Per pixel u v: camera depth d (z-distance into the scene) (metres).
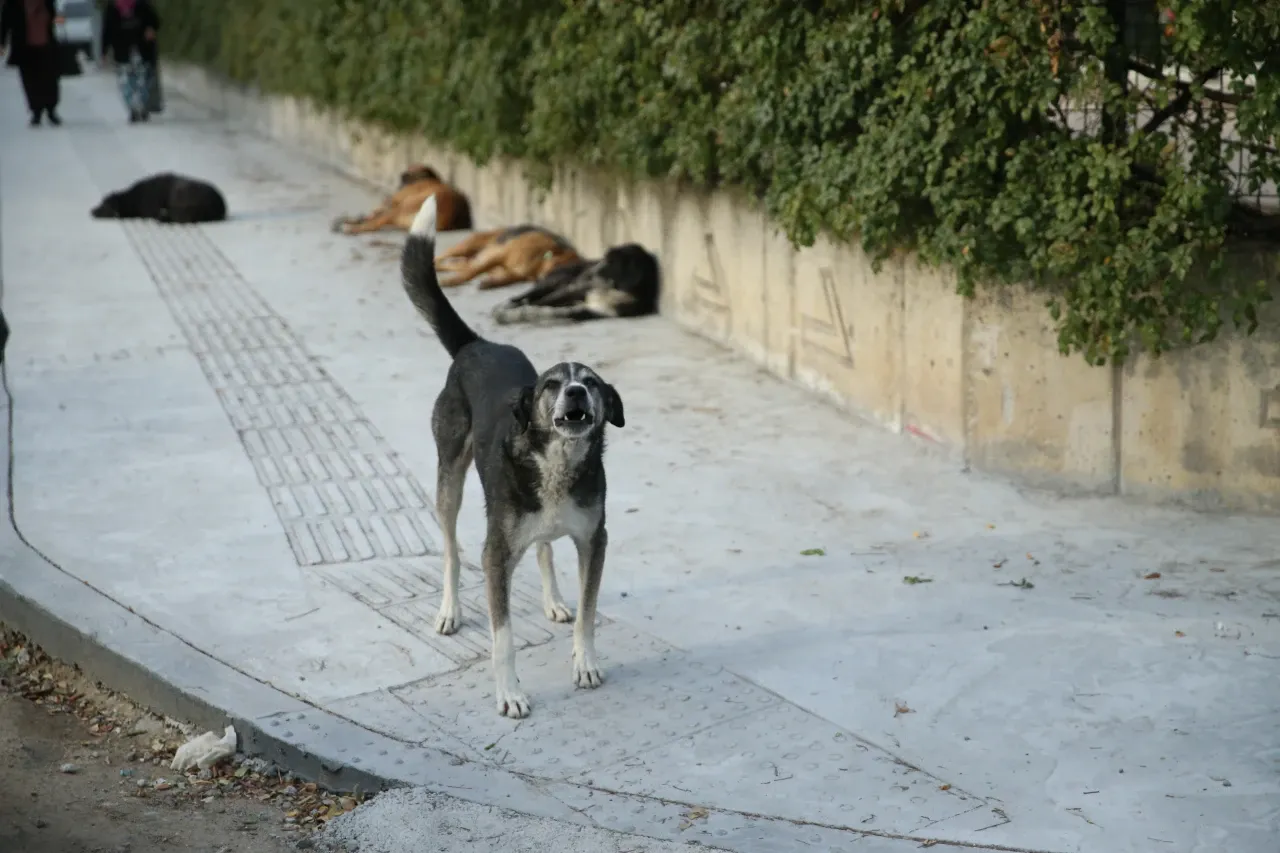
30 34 30.23
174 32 40.34
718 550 7.48
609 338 11.88
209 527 7.92
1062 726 5.55
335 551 7.59
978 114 8.06
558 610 6.72
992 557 7.26
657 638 6.50
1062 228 7.52
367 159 22.61
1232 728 5.47
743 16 9.62
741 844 4.81
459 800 5.18
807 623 6.57
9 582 7.12
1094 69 7.46
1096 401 7.95
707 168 10.92
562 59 12.58
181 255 16.28
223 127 31.47
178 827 5.24
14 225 18.52
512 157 16.08
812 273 9.98
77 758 5.86
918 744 5.47
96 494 8.43
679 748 5.52
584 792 5.22
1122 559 7.16
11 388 10.72
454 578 6.60
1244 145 7.27
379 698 5.98
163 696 6.16
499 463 5.86
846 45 8.55
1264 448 7.61
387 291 14.03
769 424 9.53
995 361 8.27
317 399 10.36
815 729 5.61
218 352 11.75
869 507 8.02
